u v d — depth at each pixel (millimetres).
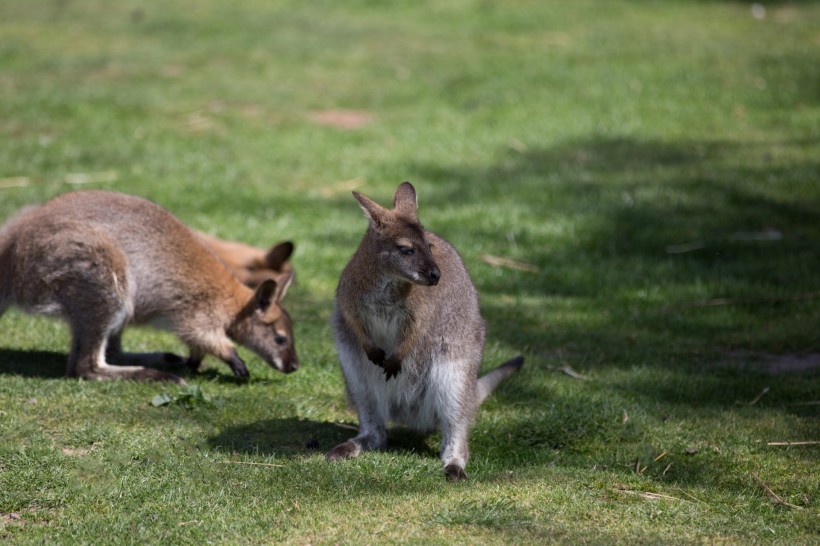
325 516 7188
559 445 9180
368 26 29234
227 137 19797
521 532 7012
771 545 7004
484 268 14719
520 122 21469
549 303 13656
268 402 9859
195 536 6852
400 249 8000
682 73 24453
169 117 20781
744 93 23125
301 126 20828
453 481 8031
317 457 8312
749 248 15633
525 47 27359
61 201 10391
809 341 12328
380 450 8648
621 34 28750
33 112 20109
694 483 8391
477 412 9609
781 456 8969
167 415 9203
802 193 17688
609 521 7309
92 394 9562
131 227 10406
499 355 11438
